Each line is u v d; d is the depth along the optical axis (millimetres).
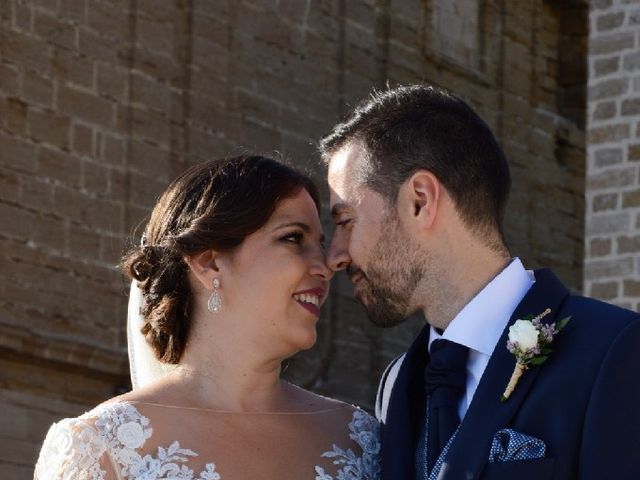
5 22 12469
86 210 12875
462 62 17188
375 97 4688
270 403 4809
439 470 4328
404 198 4508
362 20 15852
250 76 14625
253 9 14742
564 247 18078
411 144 4516
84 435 4469
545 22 18344
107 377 12781
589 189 11312
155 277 4734
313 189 4816
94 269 12836
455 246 4508
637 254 11031
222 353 4723
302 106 15133
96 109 13117
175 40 14008
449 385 4480
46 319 12406
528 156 17734
